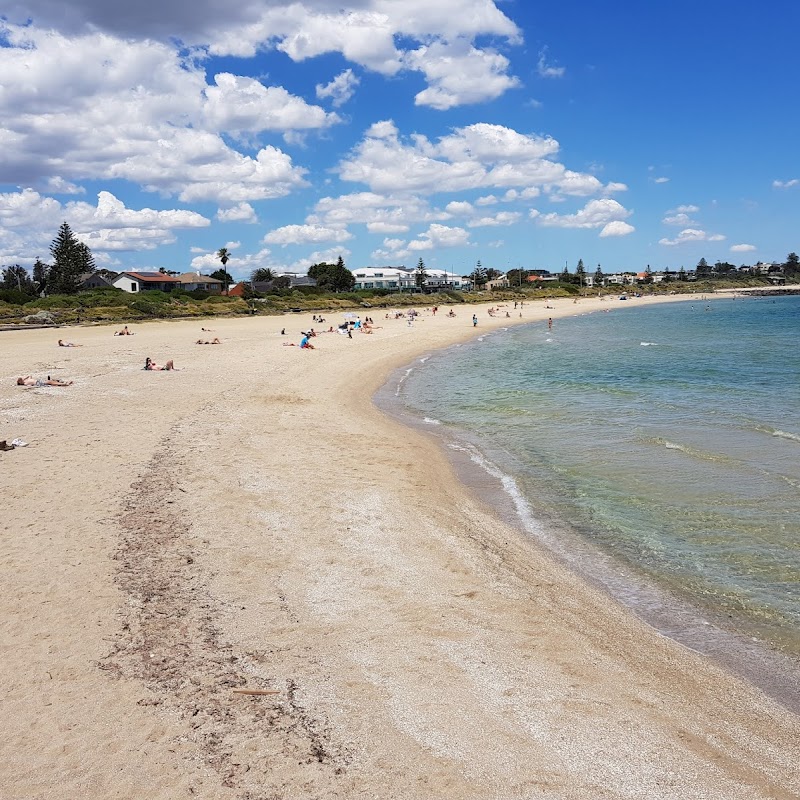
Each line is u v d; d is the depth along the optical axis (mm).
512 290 162500
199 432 17484
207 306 82062
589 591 9445
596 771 5434
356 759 5445
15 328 56719
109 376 27938
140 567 9078
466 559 10133
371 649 7273
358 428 19500
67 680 6441
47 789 5020
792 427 20312
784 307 121438
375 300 111938
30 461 14125
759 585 9742
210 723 5840
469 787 5172
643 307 131250
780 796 5238
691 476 15102
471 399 26422
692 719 6324
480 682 6719
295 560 9617
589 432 19875
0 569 8891
